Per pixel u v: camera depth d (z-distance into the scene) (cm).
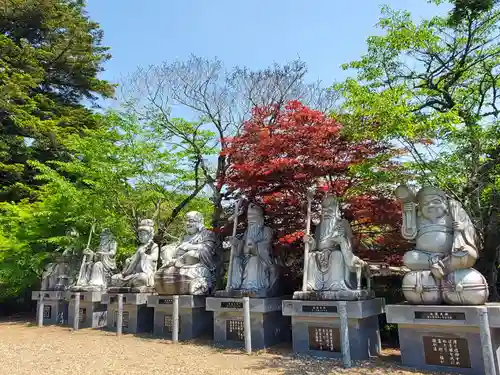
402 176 768
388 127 699
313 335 750
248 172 909
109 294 1162
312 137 852
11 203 1944
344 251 772
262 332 819
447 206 680
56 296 1376
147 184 1389
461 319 586
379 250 927
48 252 1466
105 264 1330
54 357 775
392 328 896
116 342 937
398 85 875
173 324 914
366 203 865
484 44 958
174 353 795
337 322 718
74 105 2653
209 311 1010
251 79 1433
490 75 909
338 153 865
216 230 1123
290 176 894
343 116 832
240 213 1054
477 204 809
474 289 595
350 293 716
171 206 1575
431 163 743
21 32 2489
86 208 1362
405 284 659
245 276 902
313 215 935
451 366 599
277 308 862
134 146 1384
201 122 1418
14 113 2091
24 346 902
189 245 1064
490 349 533
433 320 610
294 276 997
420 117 711
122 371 657
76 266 1459
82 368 682
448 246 656
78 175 1648
